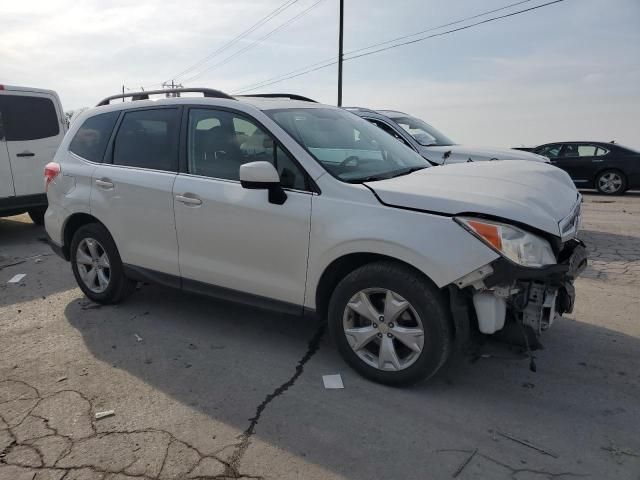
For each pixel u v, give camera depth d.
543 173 3.76
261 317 4.55
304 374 3.53
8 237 8.26
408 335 3.16
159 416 3.04
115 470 2.57
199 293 4.10
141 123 4.45
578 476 2.51
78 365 3.70
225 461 2.64
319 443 2.78
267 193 3.55
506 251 2.82
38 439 2.83
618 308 4.64
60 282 5.70
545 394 3.23
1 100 7.78
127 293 4.84
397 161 4.10
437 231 2.95
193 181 3.97
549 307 3.01
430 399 3.19
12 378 3.52
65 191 4.87
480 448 2.72
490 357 3.69
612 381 3.38
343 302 3.37
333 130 4.02
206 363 3.71
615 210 10.77
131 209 4.35
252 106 3.83
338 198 3.30
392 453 2.69
